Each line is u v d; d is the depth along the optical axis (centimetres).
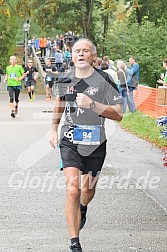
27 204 932
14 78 2309
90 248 721
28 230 793
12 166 1236
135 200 972
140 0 4000
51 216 863
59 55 3116
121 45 3922
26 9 3669
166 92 1388
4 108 2767
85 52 722
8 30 4994
